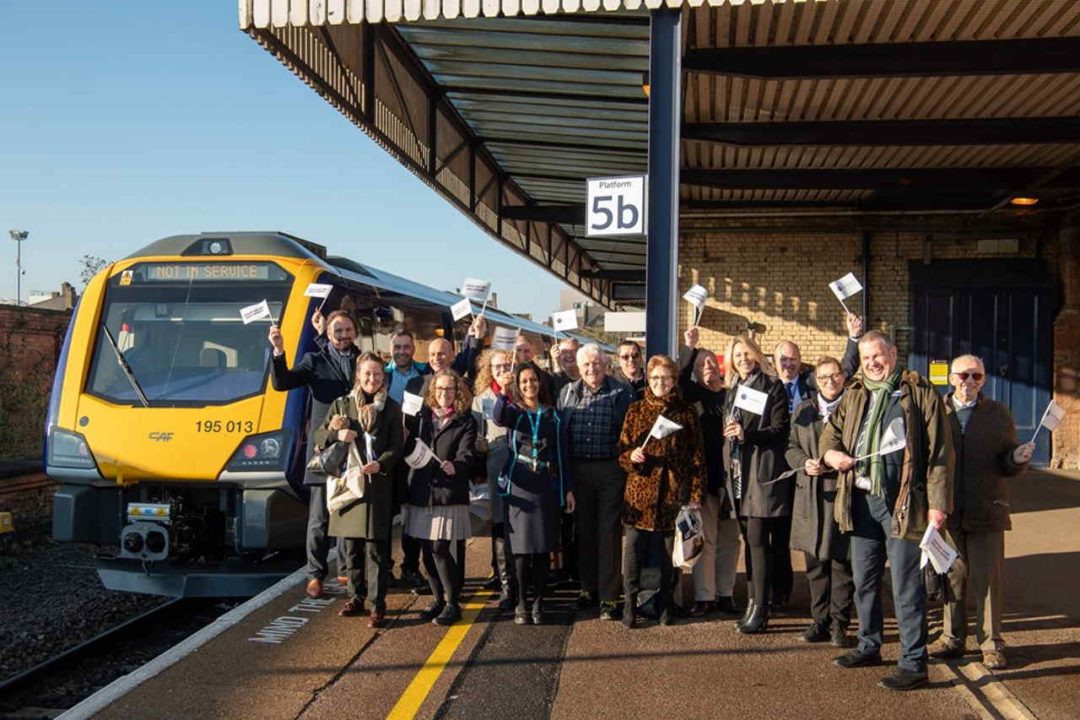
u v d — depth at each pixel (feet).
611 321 48.62
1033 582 26.40
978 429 20.06
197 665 19.84
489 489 23.94
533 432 22.57
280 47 26.50
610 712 17.58
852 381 19.63
